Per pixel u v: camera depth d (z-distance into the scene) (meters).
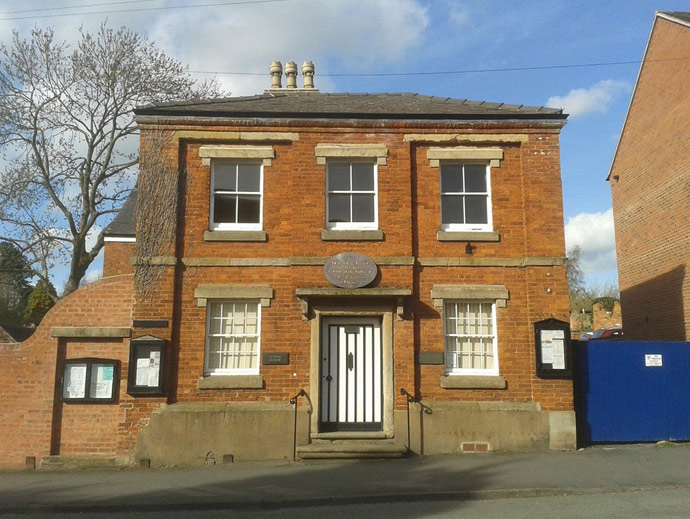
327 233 11.74
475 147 12.30
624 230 20.06
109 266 17.03
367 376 11.64
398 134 12.21
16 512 8.30
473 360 11.80
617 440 11.86
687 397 12.06
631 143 19.53
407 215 11.90
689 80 16.02
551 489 8.55
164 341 11.22
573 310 43.31
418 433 11.23
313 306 11.58
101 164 22.08
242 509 8.24
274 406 11.26
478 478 9.26
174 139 11.98
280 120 12.10
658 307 17.66
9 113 20.17
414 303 11.67
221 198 12.15
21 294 36.34
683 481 8.91
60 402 11.27
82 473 10.48
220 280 11.67
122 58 21.61
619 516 7.10
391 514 7.64
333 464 10.56
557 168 12.12
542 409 11.39
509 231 12.01
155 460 10.98
